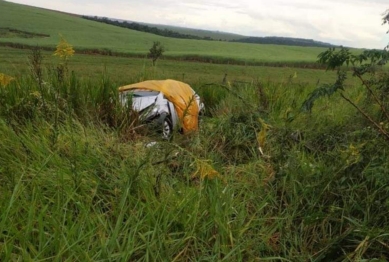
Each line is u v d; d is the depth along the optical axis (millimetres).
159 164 3246
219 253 2357
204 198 2781
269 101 6750
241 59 90062
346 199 2920
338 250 2502
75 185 2771
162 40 114625
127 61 62094
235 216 2787
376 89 4477
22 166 2969
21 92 4820
